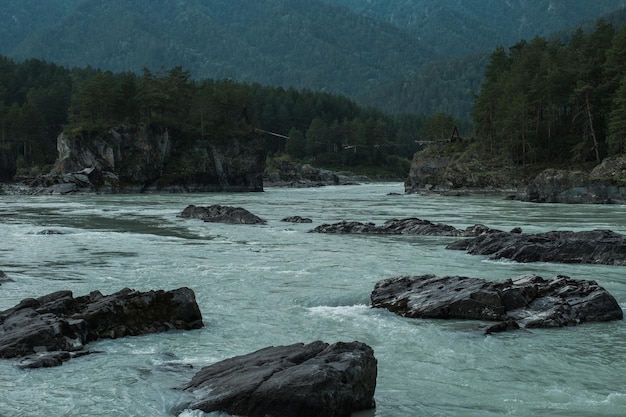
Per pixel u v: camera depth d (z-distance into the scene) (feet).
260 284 91.97
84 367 54.13
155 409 44.91
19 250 127.65
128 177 428.56
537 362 57.26
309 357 49.44
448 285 80.02
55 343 58.34
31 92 598.34
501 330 68.13
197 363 55.52
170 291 70.38
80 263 111.14
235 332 66.85
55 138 592.19
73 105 529.45
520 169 385.29
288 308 77.71
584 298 75.46
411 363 56.80
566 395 48.88
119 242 141.79
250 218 191.11
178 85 494.59
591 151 377.71
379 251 128.47
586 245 114.21
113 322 65.16
